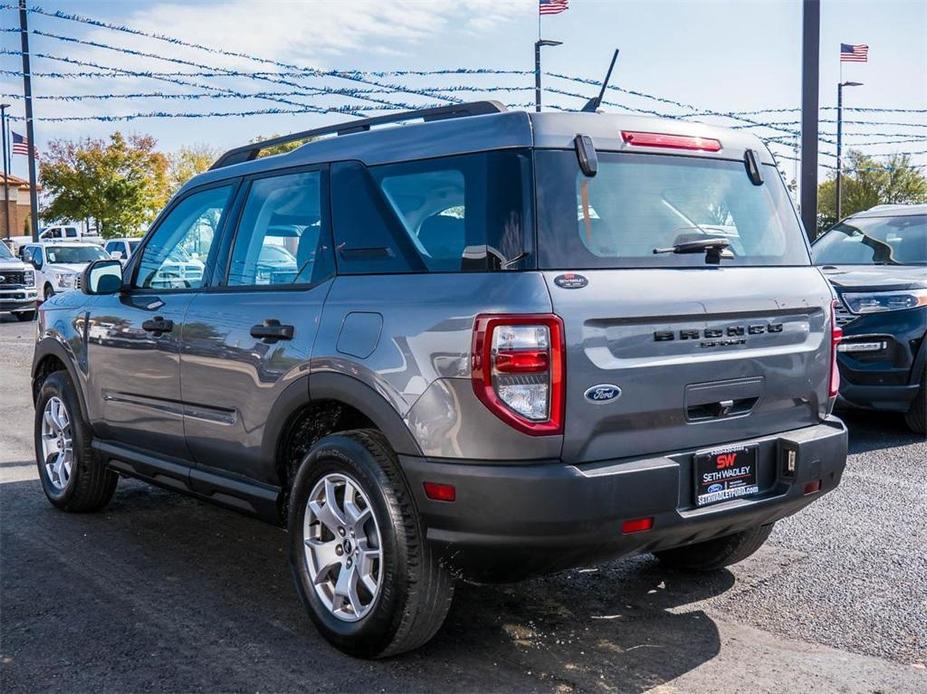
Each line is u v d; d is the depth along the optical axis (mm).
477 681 3553
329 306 3900
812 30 12062
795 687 3498
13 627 4070
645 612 4230
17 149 33531
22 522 5668
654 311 3465
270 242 4398
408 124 3920
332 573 3914
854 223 9570
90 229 51719
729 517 3635
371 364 3609
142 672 3637
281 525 4375
